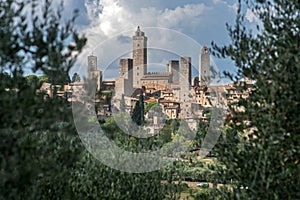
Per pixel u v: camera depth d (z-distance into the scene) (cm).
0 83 238
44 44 232
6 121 211
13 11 243
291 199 299
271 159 295
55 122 249
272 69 296
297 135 296
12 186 219
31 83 247
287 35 309
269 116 291
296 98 290
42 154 243
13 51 229
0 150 211
